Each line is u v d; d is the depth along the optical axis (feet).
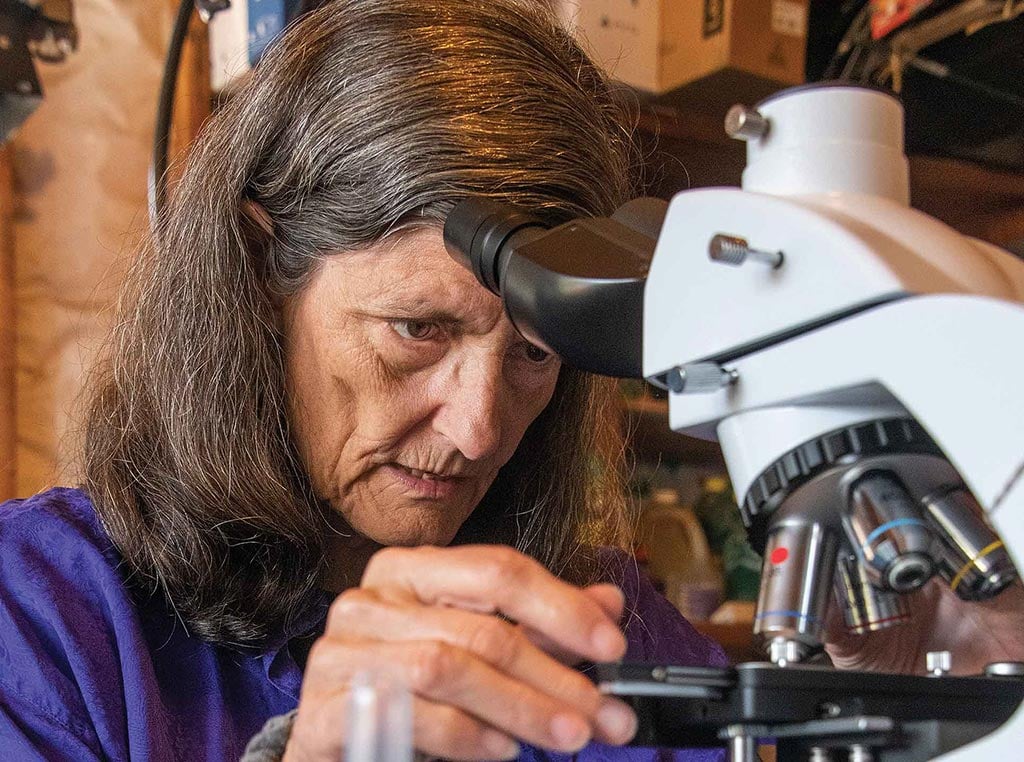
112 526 3.46
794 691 2.04
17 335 5.40
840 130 2.15
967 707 2.14
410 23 3.30
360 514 3.48
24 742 2.95
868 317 1.92
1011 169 7.02
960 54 6.29
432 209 3.07
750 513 2.26
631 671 2.09
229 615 3.39
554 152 3.17
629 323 2.31
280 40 3.50
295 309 3.44
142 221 4.48
